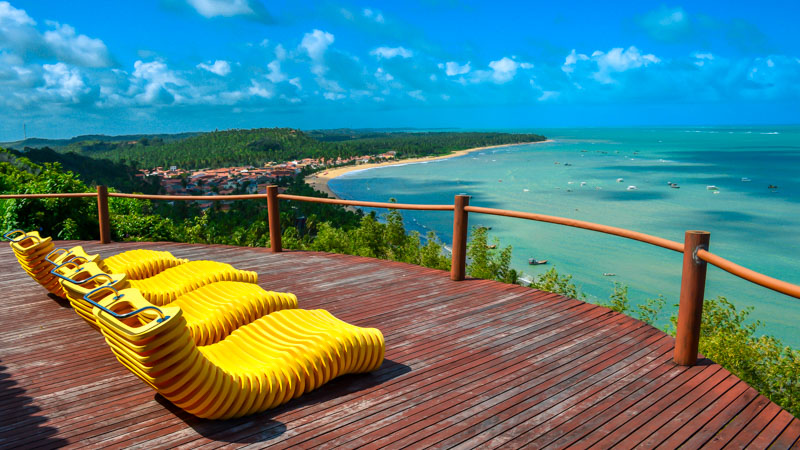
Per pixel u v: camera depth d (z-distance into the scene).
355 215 60.16
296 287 5.20
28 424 2.62
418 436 2.53
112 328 2.25
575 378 3.18
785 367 9.19
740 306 44.66
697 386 3.10
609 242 69.25
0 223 10.90
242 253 6.93
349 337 3.02
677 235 72.81
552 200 107.25
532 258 59.44
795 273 54.59
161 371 2.28
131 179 136.12
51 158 120.25
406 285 5.23
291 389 2.79
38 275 4.57
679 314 3.37
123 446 2.42
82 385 3.05
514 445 2.47
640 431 2.61
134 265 4.23
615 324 4.10
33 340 3.80
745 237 72.06
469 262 17.62
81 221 12.12
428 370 3.28
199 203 79.94
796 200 104.88
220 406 2.51
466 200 5.20
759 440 2.57
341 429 2.58
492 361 3.41
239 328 3.22
